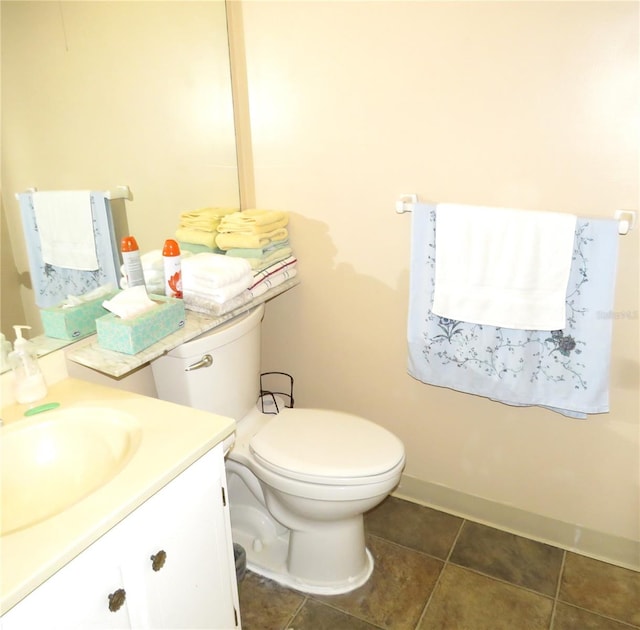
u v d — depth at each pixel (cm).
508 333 162
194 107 173
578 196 150
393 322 189
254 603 169
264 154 190
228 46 179
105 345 134
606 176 145
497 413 183
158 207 167
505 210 151
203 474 113
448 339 172
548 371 161
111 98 146
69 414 121
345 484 150
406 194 171
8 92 121
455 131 159
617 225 142
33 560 81
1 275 124
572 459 177
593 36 136
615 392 163
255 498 183
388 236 179
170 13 158
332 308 199
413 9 153
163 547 105
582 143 145
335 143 177
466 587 172
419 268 170
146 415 119
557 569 178
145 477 98
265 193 196
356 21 161
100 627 94
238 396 173
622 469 171
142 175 159
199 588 118
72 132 137
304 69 173
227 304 156
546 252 149
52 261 134
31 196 128
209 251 183
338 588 172
